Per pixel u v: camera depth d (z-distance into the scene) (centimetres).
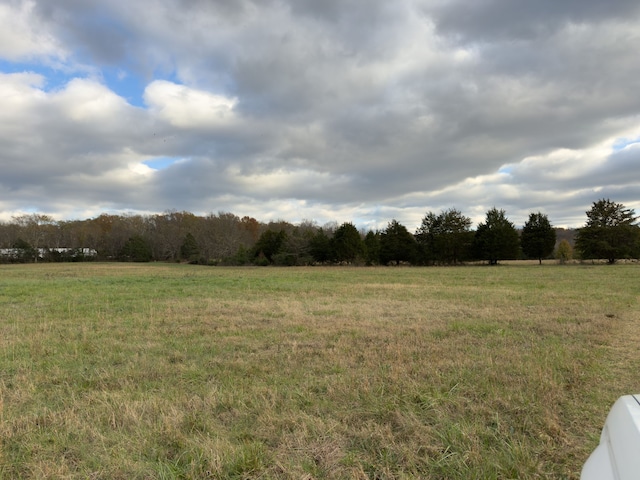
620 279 2205
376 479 291
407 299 1409
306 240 5244
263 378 520
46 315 1059
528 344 699
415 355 626
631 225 4184
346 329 852
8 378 534
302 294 1580
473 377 501
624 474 134
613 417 178
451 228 4981
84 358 630
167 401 427
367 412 399
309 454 320
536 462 306
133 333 830
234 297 1489
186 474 290
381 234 5269
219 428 369
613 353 640
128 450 326
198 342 746
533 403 412
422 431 355
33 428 363
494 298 1404
